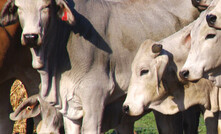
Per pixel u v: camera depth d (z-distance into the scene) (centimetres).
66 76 1667
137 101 1560
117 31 1689
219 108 1612
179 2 1745
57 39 1658
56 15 1644
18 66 1798
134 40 1694
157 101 1584
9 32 1770
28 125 1942
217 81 1503
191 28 1568
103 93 1662
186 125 1922
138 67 1557
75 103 1670
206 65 1473
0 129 1861
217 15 1438
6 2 1678
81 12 1672
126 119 1803
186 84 1595
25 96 1995
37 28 1588
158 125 1798
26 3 1600
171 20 1725
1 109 1852
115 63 1681
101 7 1700
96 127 1656
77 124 1695
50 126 1805
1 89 1836
